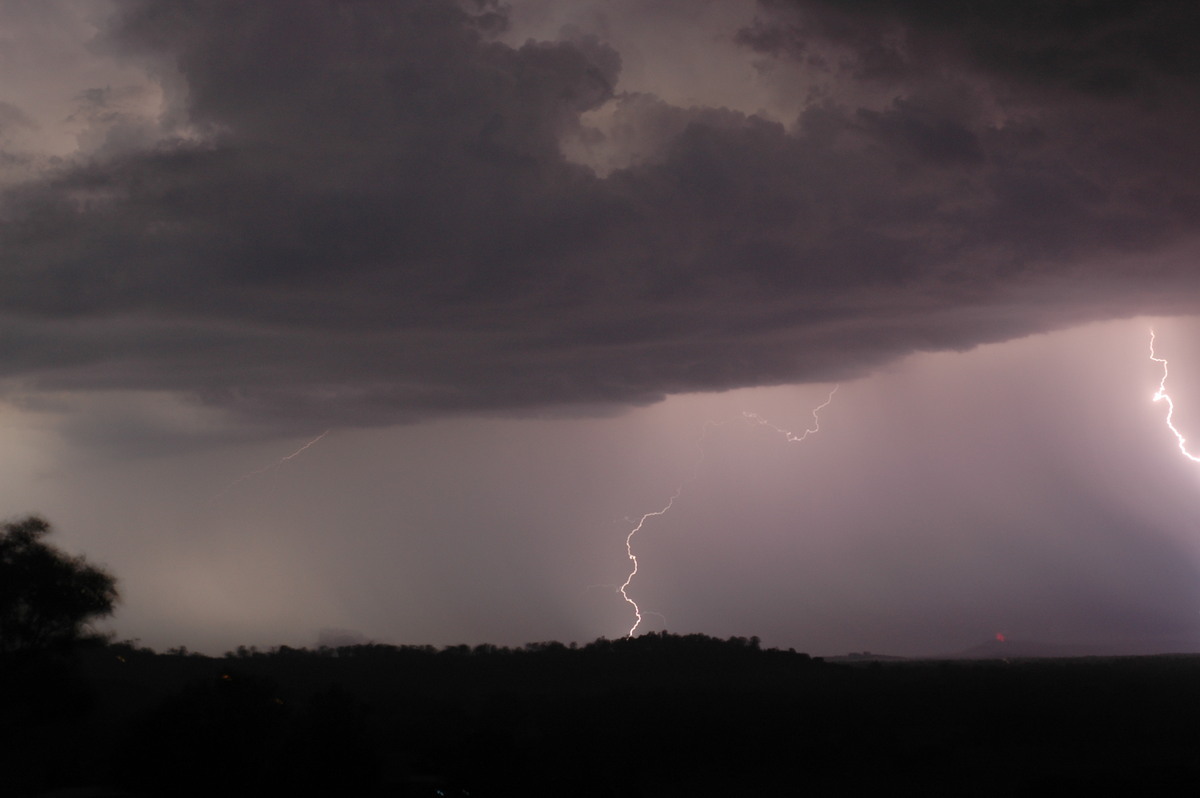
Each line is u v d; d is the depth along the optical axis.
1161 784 39.91
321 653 105.56
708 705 65.75
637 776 50.00
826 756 54.91
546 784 42.00
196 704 39.38
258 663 94.88
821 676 94.88
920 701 69.25
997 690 72.50
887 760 53.66
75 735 48.81
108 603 52.22
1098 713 63.94
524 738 55.56
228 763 38.12
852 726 61.06
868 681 85.62
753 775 51.31
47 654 50.12
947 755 54.41
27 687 48.47
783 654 115.31
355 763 39.00
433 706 66.81
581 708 67.56
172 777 37.44
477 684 93.06
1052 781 41.12
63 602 50.03
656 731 57.91
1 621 49.00
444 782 40.56
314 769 38.38
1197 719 62.44
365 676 91.31
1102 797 39.25
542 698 77.44
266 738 39.75
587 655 110.06
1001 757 54.19
